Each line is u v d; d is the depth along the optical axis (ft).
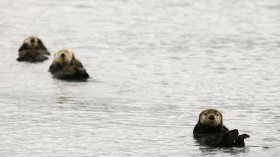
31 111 231.91
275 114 230.27
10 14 468.34
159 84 274.36
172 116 227.40
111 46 359.05
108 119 223.30
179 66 309.42
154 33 400.06
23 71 294.66
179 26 426.51
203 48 353.92
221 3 526.57
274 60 323.57
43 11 483.51
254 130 211.41
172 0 538.47
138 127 214.48
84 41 374.84
